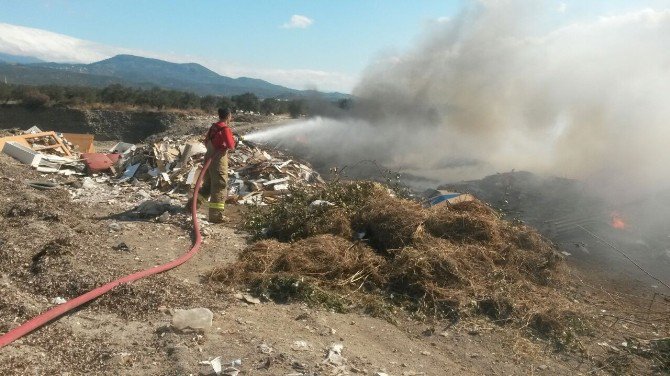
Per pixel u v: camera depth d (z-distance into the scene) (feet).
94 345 11.69
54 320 12.64
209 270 17.63
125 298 14.10
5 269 15.53
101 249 18.63
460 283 17.53
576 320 16.11
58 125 123.85
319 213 22.85
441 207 22.94
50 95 130.93
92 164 35.81
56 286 14.66
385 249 20.25
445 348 14.11
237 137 45.39
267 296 15.75
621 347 15.12
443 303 16.48
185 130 91.45
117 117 126.82
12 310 12.87
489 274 18.25
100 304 13.76
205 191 26.71
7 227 19.66
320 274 17.52
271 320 14.10
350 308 15.87
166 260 18.47
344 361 11.93
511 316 15.99
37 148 40.60
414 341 14.32
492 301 16.53
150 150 36.50
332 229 21.47
